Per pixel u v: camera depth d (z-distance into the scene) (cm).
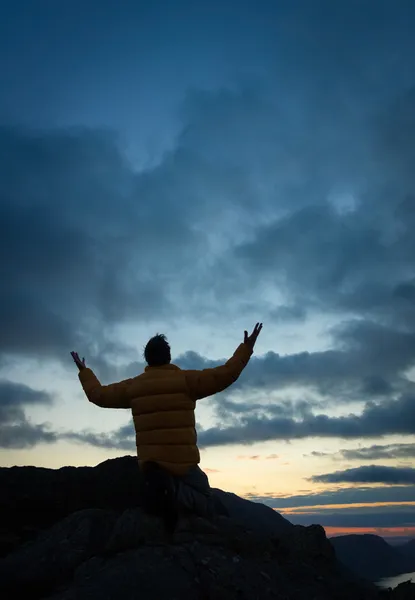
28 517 862
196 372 622
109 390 643
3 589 663
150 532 621
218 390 618
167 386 614
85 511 773
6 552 786
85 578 584
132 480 909
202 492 629
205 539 615
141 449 619
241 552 618
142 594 539
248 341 632
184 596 542
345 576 643
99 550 711
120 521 639
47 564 698
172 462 609
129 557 592
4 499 863
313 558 646
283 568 605
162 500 611
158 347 641
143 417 618
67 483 905
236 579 563
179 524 623
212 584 556
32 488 893
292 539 671
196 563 580
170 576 562
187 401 617
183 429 612
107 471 924
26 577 682
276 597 554
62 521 773
